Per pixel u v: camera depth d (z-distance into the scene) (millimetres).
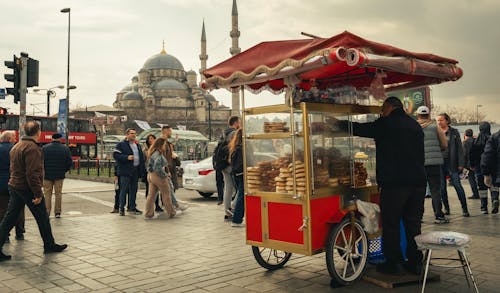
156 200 11023
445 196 9070
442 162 7941
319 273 5102
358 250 4902
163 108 112750
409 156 4594
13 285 4871
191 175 14078
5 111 13141
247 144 5160
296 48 4422
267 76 4594
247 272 5215
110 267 5594
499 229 7340
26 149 6266
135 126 107688
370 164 5324
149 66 118562
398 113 4742
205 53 105875
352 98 5133
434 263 5262
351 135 5020
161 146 9758
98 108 112875
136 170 10781
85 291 4633
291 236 4652
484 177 8656
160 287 4707
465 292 4258
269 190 4910
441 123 9062
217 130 115500
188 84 120312
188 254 6227
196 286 4707
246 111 5180
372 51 4188
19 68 12047
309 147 4492
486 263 5262
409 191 4609
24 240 7461
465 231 7188
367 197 5141
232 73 4848
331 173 4738
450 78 5492
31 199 6379
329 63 3951
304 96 4660
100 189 18688
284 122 4727
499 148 8156
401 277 4648
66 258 6113
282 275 5051
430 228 7547
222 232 7906
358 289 4457
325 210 4617
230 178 9312
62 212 11383
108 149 52094
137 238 7480
